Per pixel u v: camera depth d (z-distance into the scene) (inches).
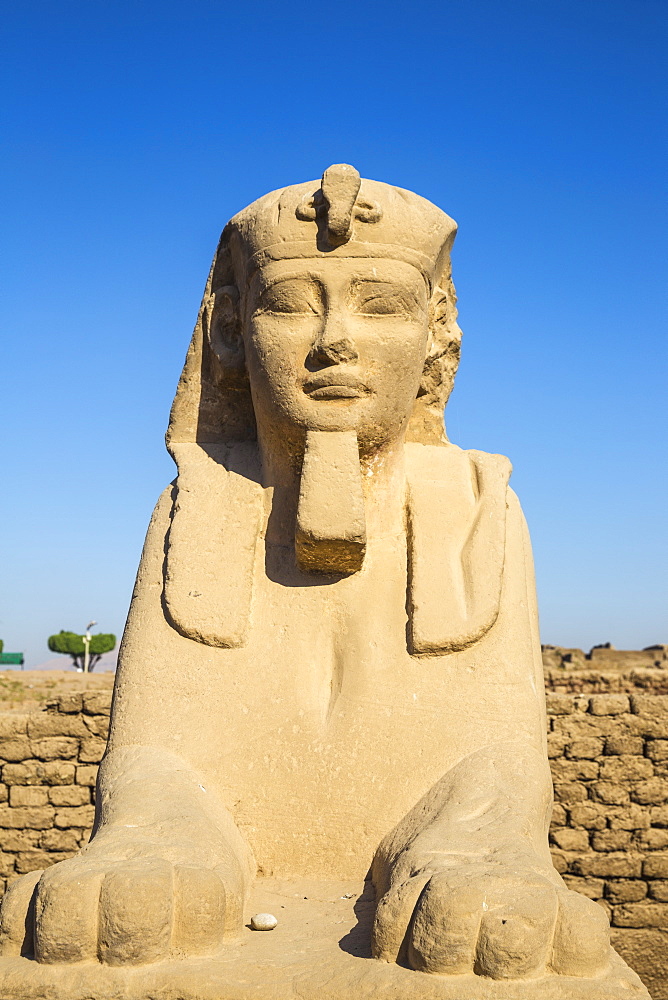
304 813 111.0
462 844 94.6
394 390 123.7
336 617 124.0
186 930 86.7
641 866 221.8
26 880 91.4
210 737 115.3
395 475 130.4
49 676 492.1
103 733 235.0
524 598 124.9
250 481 132.9
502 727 114.2
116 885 84.4
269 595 126.0
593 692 281.6
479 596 121.4
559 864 222.4
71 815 232.1
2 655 1039.0
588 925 83.8
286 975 85.0
